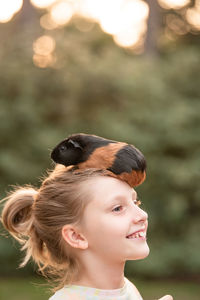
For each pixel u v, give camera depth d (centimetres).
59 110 1010
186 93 1068
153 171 976
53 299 150
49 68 1001
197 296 849
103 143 147
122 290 152
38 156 973
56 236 152
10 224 162
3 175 970
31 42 1028
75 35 1037
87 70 984
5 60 1006
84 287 148
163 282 951
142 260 941
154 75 1023
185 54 1082
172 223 997
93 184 145
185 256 963
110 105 1011
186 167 969
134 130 965
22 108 980
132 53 1162
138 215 144
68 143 149
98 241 145
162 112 995
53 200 151
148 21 1187
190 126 1002
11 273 981
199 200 994
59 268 157
